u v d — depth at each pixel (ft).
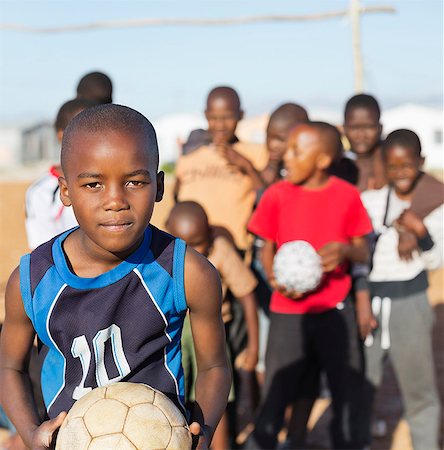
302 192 28.60
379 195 31.14
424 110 321.11
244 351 31.96
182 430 13.89
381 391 42.52
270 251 29.40
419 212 29.99
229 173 35.81
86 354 14.84
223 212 35.19
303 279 27.14
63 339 14.89
